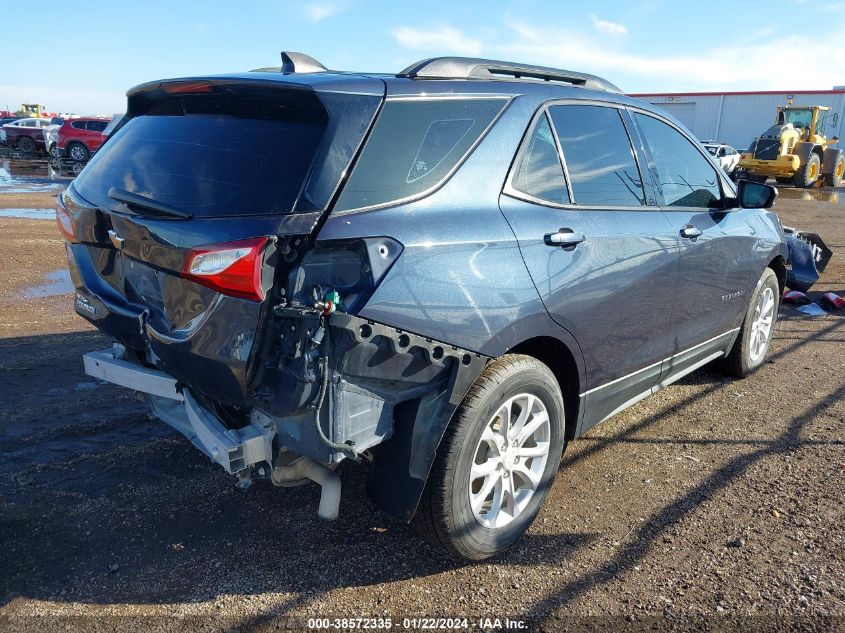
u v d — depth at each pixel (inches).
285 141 93.9
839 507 128.3
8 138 1365.7
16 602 100.9
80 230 113.0
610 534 120.1
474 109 109.7
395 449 99.8
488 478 109.7
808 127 1078.4
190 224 89.9
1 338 224.4
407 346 92.4
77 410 168.6
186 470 140.7
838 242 470.6
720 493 133.9
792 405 178.5
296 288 85.8
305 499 130.6
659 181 149.1
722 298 169.3
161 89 111.7
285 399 87.8
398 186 96.6
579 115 130.0
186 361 93.3
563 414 120.4
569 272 115.9
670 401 182.1
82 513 124.3
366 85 97.4
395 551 114.9
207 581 106.3
